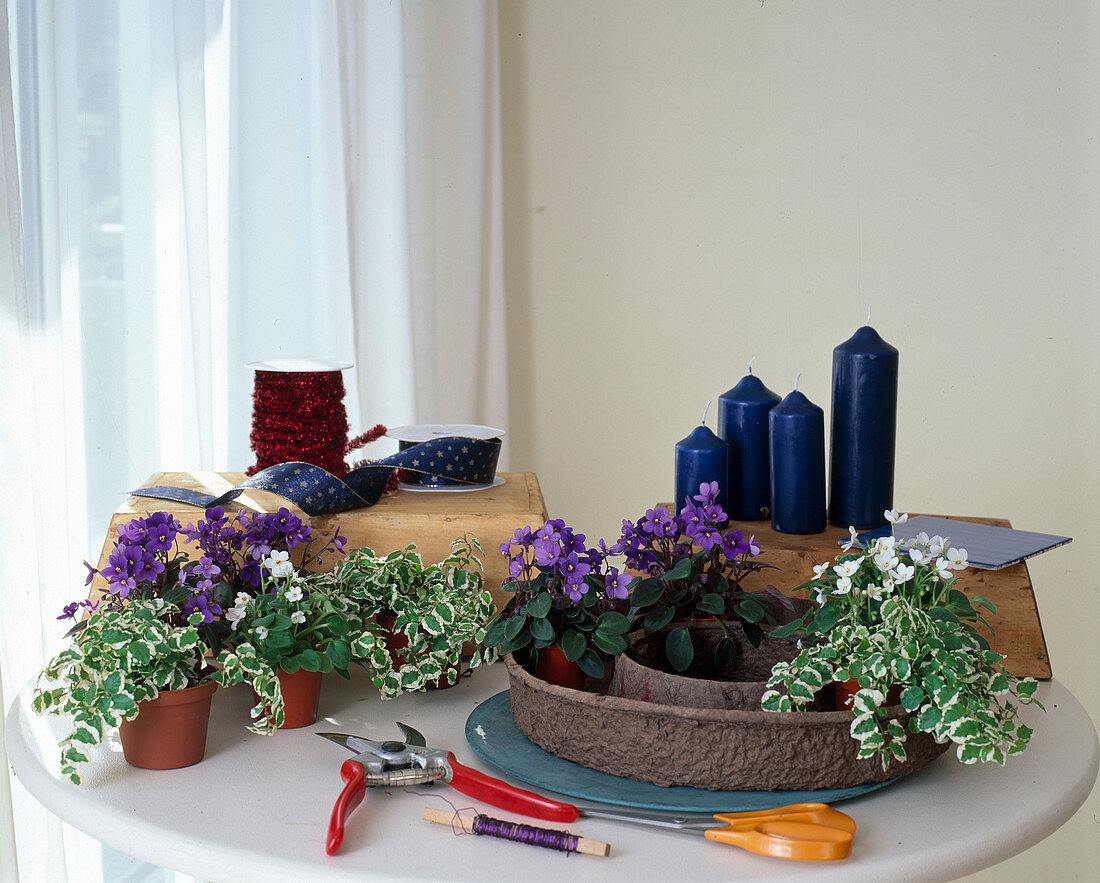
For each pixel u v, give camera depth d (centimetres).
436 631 95
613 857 70
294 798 78
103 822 75
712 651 94
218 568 87
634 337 202
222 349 152
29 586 112
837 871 68
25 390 111
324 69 162
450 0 187
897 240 192
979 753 74
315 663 88
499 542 109
